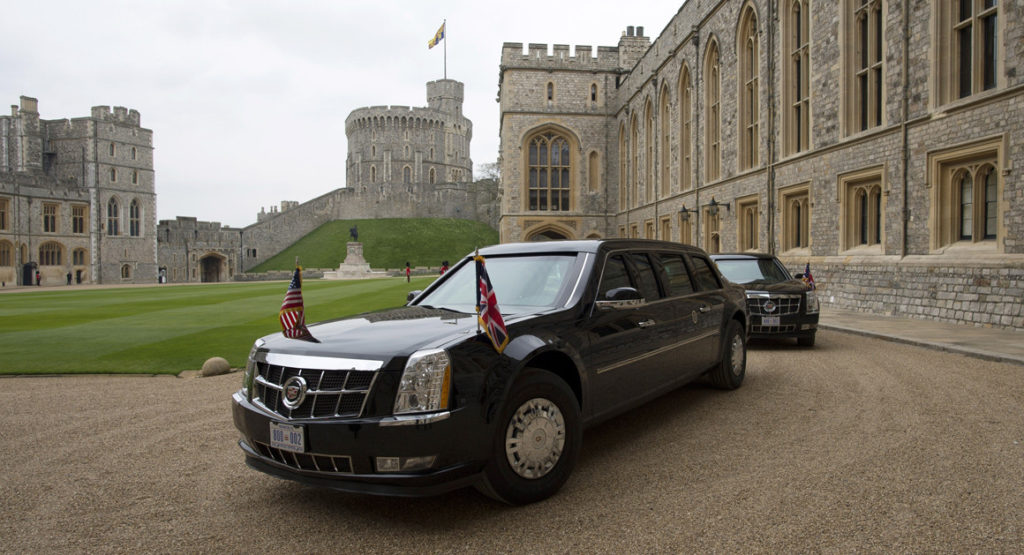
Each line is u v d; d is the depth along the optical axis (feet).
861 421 16.26
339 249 264.93
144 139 237.86
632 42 125.90
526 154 125.29
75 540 10.30
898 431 15.23
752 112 69.82
